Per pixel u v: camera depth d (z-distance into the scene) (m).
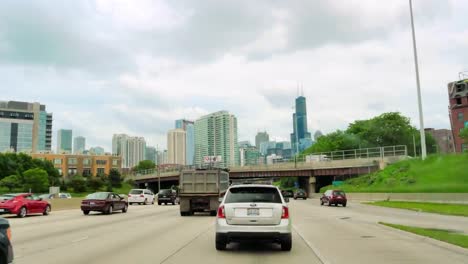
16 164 128.00
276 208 11.03
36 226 19.28
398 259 9.94
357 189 60.19
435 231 15.09
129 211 33.00
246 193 11.44
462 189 38.62
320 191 78.38
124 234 15.54
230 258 10.07
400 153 75.62
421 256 10.37
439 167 49.94
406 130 103.00
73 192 118.19
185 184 26.84
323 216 26.08
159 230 17.05
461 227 17.89
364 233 15.87
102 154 176.62
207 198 26.69
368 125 104.31
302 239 13.99
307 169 79.00
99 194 29.30
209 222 21.34
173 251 11.17
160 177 113.19
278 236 10.84
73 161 166.75
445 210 28.88
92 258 10.05
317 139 119.06
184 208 26.64
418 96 54.41
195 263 9.39
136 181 127.81
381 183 55.91
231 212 11.05
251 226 10.90
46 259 9.95
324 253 10.86
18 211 25.59
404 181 51.41
